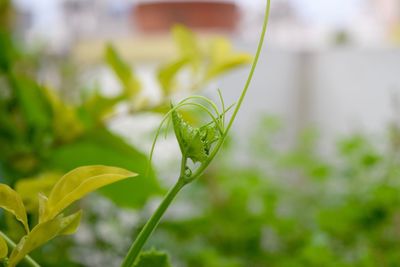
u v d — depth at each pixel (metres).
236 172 1.46
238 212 1.22
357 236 1.08
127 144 0.72
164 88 0.76
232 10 1.78
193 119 0.75
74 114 0.74
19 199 0.39
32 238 0.38
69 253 0.91
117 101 0.75
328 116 1.99
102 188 0.71
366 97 1.91
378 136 1.51
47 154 0.75
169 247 1.06
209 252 1.00
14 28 1.35
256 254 1.15
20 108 0.80
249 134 1.90
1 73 0.85
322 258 0.94
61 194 0.38
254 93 1.97
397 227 1.15
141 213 1.01
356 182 1.26
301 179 1.58
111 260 0.99
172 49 1.69
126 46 1.70
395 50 1.88
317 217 1.09
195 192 1.31
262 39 0.38
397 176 1.23
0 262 0.39
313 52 2.03
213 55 0.78
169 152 1.35
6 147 0.75
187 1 1.73
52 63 1.43
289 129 2.04
